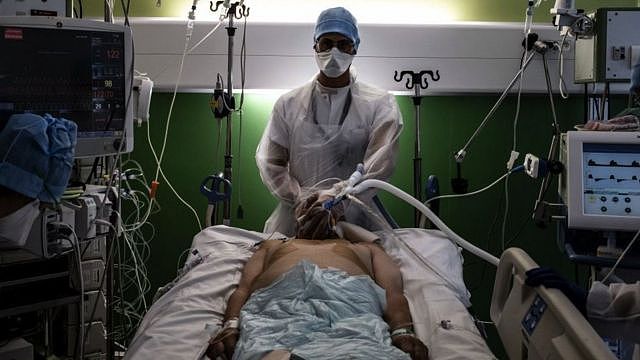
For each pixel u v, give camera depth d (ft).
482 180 9.57
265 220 9.75
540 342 3.68
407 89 9.09
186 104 9.59
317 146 8.02
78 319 6.54
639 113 6.81
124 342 9.28
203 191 7.50
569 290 3.86
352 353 4.12
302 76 9.11
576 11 7.27
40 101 5.86
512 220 9.60
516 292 4.40
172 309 5.83
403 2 9.43
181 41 9.11
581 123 9.37
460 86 9.10
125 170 9.37
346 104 8.14
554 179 9.49
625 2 9.41
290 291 5.33
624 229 5.97
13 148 4.83
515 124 8.93
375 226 7.73
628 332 3.88
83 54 6.08
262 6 9.41
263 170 8.18
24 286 5.97
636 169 6.16
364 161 7.95
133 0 9.45
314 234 6.91
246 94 9.53
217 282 6.41
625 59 7.31
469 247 5.92
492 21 9.40
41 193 5.00
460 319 5.49
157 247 9.81
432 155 9.57
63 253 5.85
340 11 7.75
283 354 4.16
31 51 5.77
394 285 5.89
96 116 6.23
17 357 5.90
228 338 5.00
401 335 4.99
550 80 8.97
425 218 8.11
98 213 6.28
